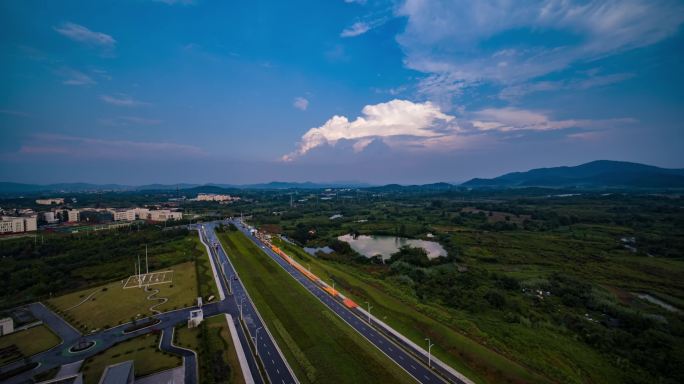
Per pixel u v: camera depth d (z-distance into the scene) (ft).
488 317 510.58
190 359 381.19
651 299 618.44
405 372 356.79
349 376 348.59
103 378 311.88
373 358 378.73
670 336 446.19
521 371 357.41
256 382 339.36
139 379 343.26
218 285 624.59
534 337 439.63
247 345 411.13
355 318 488.85
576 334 452.35
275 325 461.78
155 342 417.49
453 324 470.80
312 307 522.88
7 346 414.00
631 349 416.46
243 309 519.19
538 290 629.51
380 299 563.07
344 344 409.90
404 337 433.48
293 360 379.76
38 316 495.41
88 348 407.44
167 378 345.72
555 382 343.46
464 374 354.54
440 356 388.57
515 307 538.88
